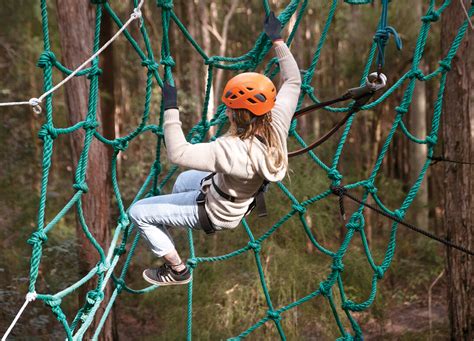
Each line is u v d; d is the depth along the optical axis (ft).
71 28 23.34
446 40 21.62
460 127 21.97
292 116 9.62
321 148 37.78
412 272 42.68
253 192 9.05
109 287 25.21
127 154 52.65
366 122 54.49
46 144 9.64
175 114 8.48
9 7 43.37
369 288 33.88
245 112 8.55
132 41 11.13
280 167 8.75
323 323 31.96
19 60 48.14
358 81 48.67
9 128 43.32
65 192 45.01
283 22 12.44
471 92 21.54
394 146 65.10
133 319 39.99
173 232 34.24
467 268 22.48
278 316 14.03
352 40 45.65
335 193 12.78
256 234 32.14
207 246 33.24
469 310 22.59
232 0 58.75
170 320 31.86
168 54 11.42
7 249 30.89
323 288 13.78
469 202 22.16
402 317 39.29
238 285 30.78
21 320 24.71
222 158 8.49
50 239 29.66
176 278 10.19
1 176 41.06
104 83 40.42
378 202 13.57
